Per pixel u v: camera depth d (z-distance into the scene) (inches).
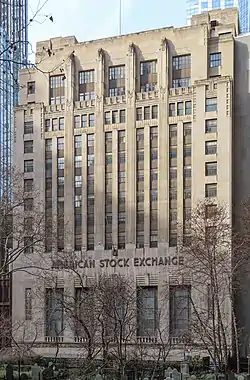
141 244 3619.6
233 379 2119.8
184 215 3563.0
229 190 3484.3
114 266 3627.0
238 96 3713.1
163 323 3319.4
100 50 3887.8
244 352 3321.9
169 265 3496.6
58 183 3860.7
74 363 2519.7
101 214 3720.5
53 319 3287.4
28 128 3973.9
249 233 2901.1
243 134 3673.7
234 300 3282.5
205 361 2780.5
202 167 3550.7
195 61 3720.5
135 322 2760.8
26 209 3356.3
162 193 3624.5
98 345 2320.4
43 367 2413.9
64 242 3735.2
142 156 3710.6
